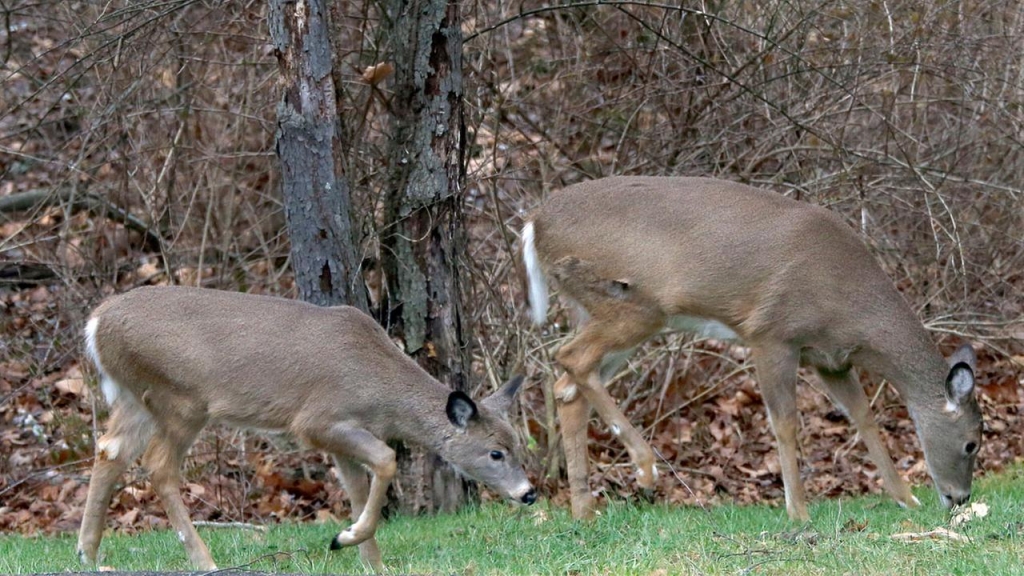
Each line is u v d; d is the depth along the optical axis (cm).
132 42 1259
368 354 919
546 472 1406
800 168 1476
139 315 902
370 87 1262
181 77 1720
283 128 1062
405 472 1215
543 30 1659
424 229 1173
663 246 1045
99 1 1480
